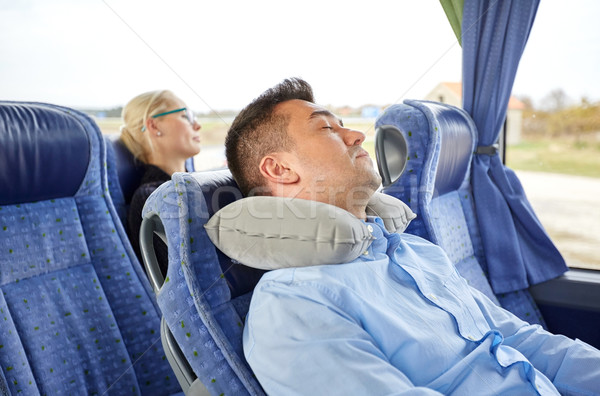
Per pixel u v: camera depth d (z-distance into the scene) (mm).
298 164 1018
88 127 1413
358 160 1037
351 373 719
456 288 1086
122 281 1438
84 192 1422
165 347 876
